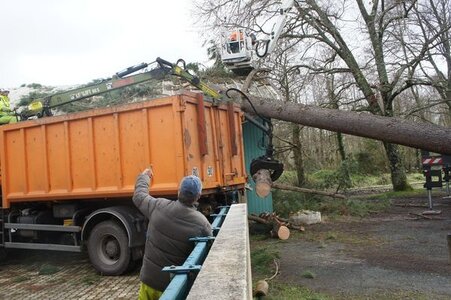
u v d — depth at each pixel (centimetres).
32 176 791
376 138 1007
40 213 820
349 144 2877
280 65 1634
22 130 792
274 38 961
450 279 607
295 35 1667
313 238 951
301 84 1698
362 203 1339
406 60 1700
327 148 2512
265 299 553
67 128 743
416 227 1006
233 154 802
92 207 785
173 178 653
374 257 752
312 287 605
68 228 768
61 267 814
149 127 674
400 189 1867
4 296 639
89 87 858
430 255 743
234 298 183
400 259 728
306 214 1145
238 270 229
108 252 725
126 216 702
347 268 693
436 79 1809
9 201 822
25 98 1277
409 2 1680
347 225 1093
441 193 1697
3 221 845
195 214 373
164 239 370
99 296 612
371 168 2744
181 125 648
